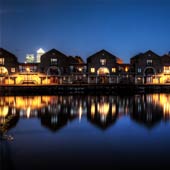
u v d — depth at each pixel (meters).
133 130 26.06
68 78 91.62
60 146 20.56
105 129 26.56
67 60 92.06
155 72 94.56
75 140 22.25
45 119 32.28
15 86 78.50
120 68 94.94
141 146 20.53
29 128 27.08
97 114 36.12
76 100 55.19
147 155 18.47
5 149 19.69
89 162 17.20
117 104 48.25
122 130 26.06
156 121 30.89
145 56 94.31
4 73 89.19
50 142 21.64
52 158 17.88
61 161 17.36
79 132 25.22
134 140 22.25
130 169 16.14
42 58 90.88
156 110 40.53
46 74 90.69
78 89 81.12
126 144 21.09
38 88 79.12
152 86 85.56
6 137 22.95
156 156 18.27
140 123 29.64
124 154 18.70
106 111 39.12
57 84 85.56
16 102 51.41
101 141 21.98
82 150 19.59
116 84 83.69
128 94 73.38
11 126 28.05
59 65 91.31
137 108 42.81
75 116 34.41
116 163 17.05
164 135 23.95
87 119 32.22
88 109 41.16
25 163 16.97
